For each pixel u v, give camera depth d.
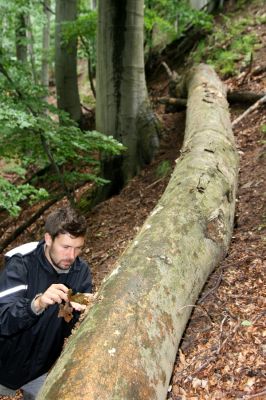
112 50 6.70
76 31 8.97
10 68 6.37
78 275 2.37
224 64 9.27
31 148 5.97
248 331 2.65
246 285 3.10
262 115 6.69
